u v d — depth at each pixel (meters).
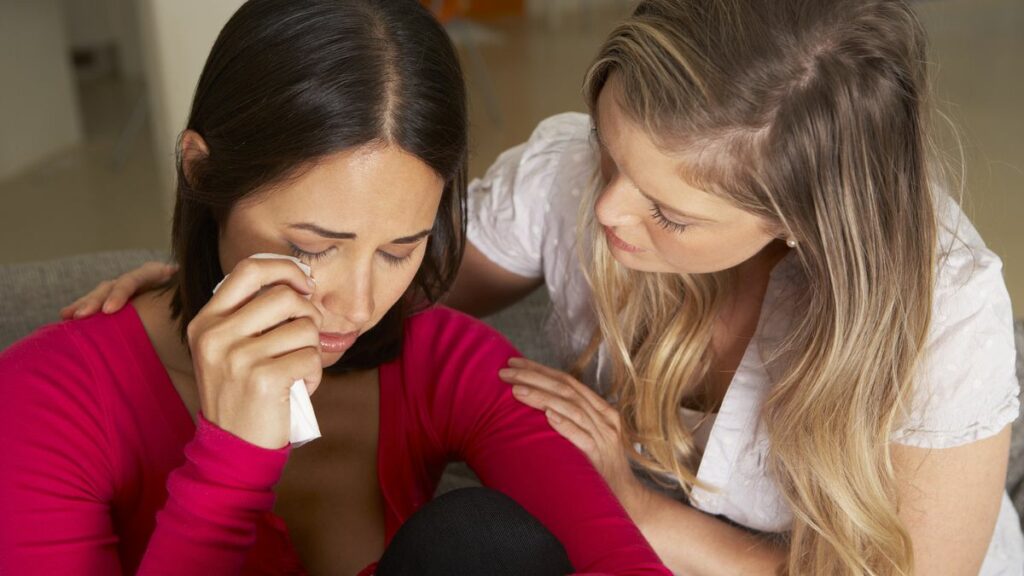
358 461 1.17
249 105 0.88
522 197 1.42
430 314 1.25
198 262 1.02
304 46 0.86
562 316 1.45
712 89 0.92
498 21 6.60
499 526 0.79
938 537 1.18
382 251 0.93
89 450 1.01
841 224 1.01
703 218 0.99
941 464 1.15
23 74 3.89
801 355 1.13
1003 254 3.10
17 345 1.05
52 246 3.33
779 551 1.28
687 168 0.95
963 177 1.17
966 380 1.12
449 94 0.91
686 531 1.29
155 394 1.05
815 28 0.94
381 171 0.87
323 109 0.85
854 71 0.95
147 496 1.06
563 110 4.68
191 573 0.88
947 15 6.24
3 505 0.95
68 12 4.95
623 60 0.95
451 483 1.45
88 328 1.06
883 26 0.97
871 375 1.10
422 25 0.90
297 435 0.90
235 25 0.90
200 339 0.87
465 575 0.77
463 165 1.10
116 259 1.72
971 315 1.12
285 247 0.92
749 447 1.25
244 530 0.90
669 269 1.09
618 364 1.33
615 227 1.05
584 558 1.05
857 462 1.14
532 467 1.13
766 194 0.97
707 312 1.26
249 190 0.89
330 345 0.97
